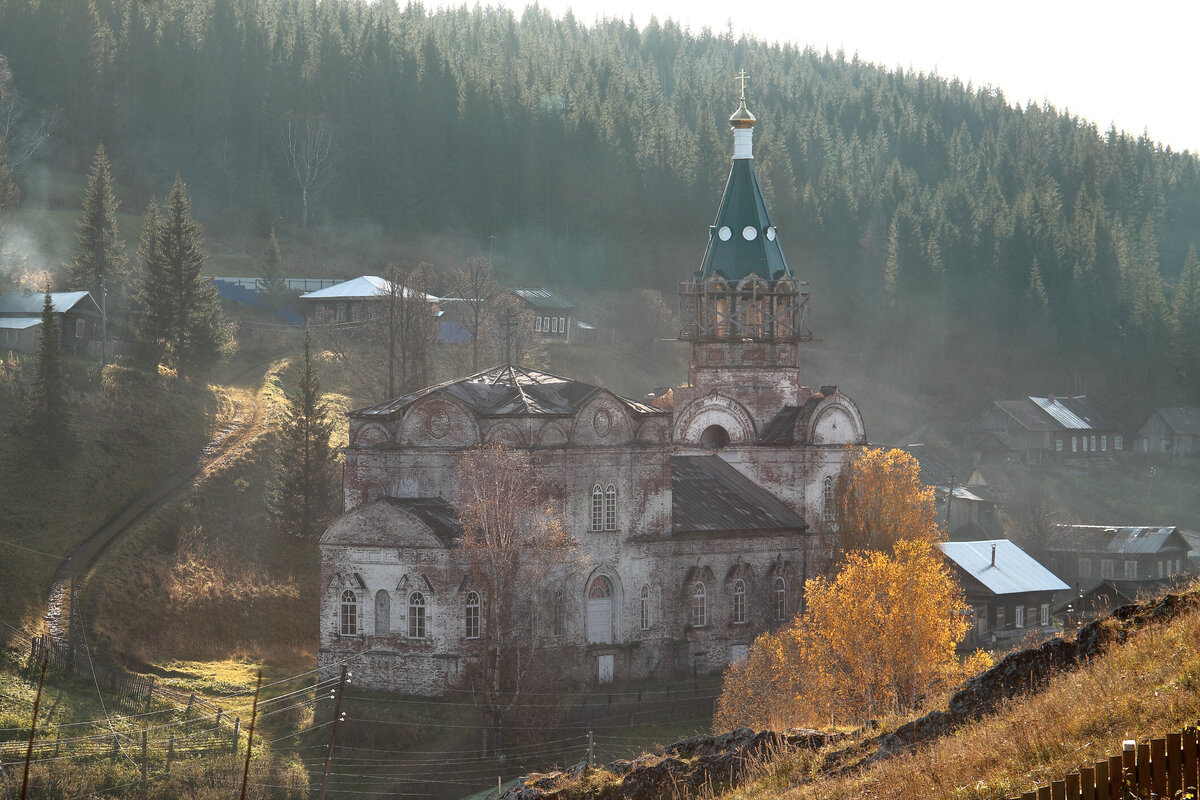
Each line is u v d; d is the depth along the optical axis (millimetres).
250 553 162125
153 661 128500
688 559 138500
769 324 157000
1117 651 46344
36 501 158125
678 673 135500
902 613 96562
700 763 58125
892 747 51812
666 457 136625
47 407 166875
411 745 110188
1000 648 155125
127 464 174250
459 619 118062
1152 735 36969
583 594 127438
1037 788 33469
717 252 158250
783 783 52562
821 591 102438
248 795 97812
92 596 137625
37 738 102125
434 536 117938
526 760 109000
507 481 116688
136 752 102125
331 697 116500
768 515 148625
